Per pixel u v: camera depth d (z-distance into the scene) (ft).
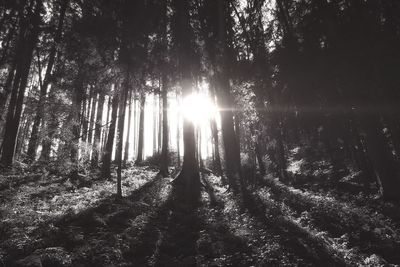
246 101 60.03
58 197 43.55
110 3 48.62
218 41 63.77
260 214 39.40
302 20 56.54
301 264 24.50
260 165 85.30
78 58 54.03
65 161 50.80
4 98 74.95
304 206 44.47
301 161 88.33
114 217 34.94
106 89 50.44
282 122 61.16
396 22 43.24
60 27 76.28
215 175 91.71
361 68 43.75
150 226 33.71
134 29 47.93
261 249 27.35
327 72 48.49
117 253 25.44
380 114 44.55
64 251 24.27
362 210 39.91
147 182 61.87
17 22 80.28
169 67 56.75
